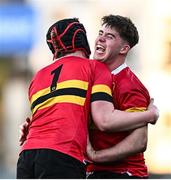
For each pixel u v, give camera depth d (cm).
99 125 1297
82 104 1295
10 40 5178
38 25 5447
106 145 1372
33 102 1332
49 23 5616
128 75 1386
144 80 5928
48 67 1356
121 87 1362
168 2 5891
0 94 5919
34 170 1279
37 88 1337
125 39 1397
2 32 5144
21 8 5181
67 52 1364
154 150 5703
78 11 5788
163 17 5897
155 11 5891
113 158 1350
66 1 5734
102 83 1316
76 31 1362
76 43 1359
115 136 1365
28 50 5275
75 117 1284
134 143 1332
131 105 1353
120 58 1397
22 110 5903
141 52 5897
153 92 5916
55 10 5681
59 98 1297
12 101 5897
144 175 1409
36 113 1318
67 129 1274
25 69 5797
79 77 1314
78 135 1277
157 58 5912
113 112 1303
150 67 5928
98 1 5838
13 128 5903
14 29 5169
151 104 1378
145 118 1327
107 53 1391
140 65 5906
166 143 5762
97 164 1394
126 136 1363
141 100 1361
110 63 1397
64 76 1319
